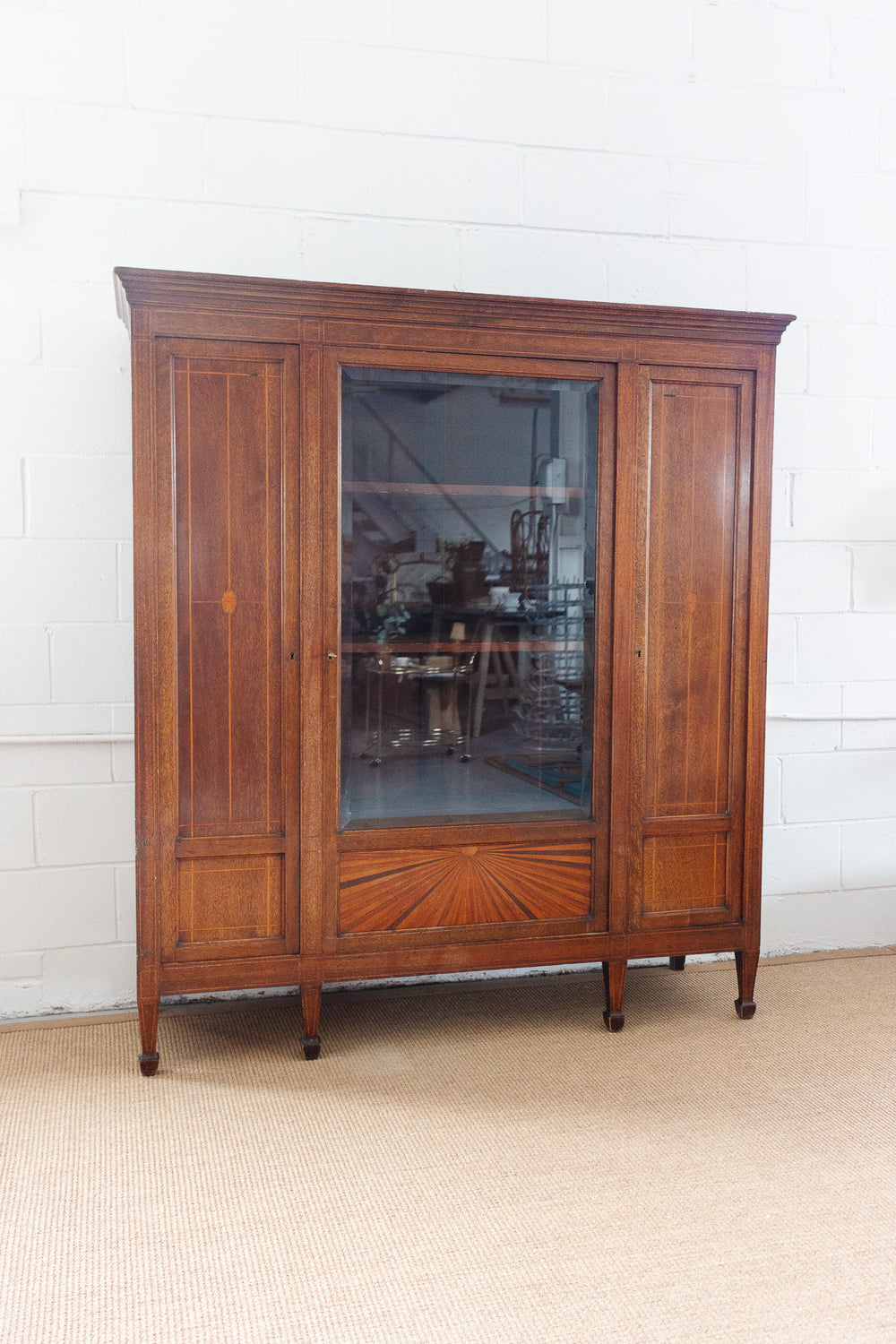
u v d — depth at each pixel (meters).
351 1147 1.80
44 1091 2.00
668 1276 1.46
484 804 2.18
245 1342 1.33
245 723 2.04
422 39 2.46
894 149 2.77
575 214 2.58
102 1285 1.44
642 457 2.18
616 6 2.56
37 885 2.36
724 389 2.22
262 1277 1.46
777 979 2.63
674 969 2.70
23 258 2.27
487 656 2.16
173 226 2.35
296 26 2.38
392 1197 1.65
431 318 2.06
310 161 2.42
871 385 2.78
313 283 1.97
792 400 2.73
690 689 2.25
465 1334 1.34
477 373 2.10
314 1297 1.41
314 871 2.08
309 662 2.05
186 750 2.02
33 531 2.30
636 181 2.61
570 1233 1.56
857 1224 1.59
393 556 2.10
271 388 2.00
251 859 2.07
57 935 2.38
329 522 2.04
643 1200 1.65
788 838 2.80
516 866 2.19
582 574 2.20
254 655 2.03
